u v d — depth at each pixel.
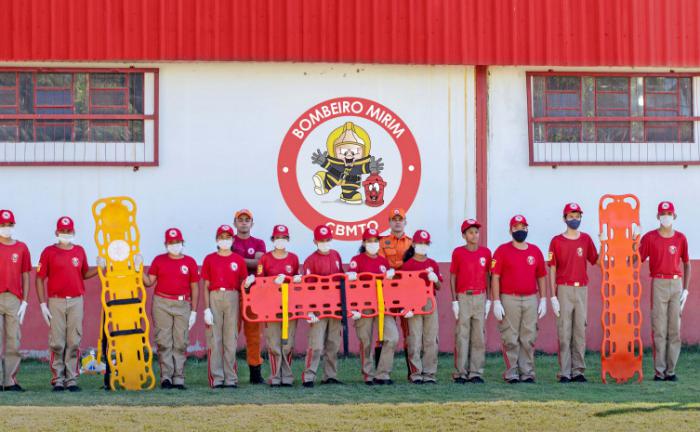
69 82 12.71
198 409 9.45
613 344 11.70
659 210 11.19
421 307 10.75
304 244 12.89
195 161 12.81
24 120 12.66
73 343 10.58
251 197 12.86
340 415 9.22
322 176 12.95
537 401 9.83
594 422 9.02
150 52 12.49
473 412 9.34
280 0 12.65
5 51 12.39
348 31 12.73
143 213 12.72
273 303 10.62
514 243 11.02
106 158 12.72
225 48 12.58
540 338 13.01
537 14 12.99
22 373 11.71
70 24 12.46
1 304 10.46
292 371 11.84
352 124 12.98
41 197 12.62
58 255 10.55
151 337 12.49
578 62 13.00
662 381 11.10
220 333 10.79
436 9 12.84
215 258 10.79
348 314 10.62
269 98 12.90
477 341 10.98
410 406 9.54
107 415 9.18
